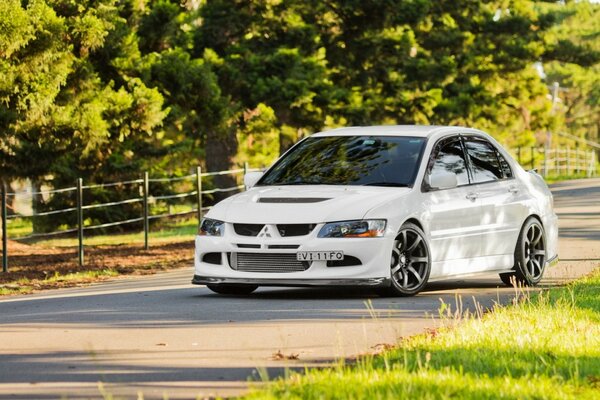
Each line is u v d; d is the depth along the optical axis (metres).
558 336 14.89
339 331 16.56
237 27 59.03
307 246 20.09
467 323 16.08
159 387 12.39
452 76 72.25
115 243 45.91
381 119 68.75
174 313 19.16
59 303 21.97
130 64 42.88
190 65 46.03
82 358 14.48
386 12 65.69
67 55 37.03
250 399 10.90
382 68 68.12
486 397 10.88
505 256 23.23
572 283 22.70
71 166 54.88
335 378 11.69
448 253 21.75
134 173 55.62
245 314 18.77
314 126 60.31
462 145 22.98
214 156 62.25
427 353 12.45
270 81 54.62
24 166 42.47
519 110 103.69
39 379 13.05
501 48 86.62
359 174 21.67
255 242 20.38
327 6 66.25
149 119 40.50
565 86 184.12
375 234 20.25
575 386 11.52
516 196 23.67
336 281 20.08
